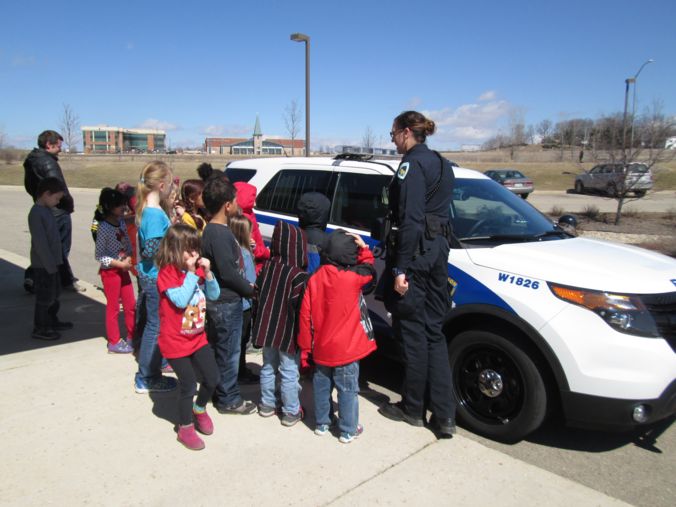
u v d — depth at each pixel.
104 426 3.66
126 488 2.99
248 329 4.43
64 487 2.99
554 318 3.33
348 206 4.95
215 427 3.71
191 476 3.12
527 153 73.62
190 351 3.35
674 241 13.77
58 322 5.62
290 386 3.69
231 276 3.57
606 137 22.89
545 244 4.12
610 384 3.19
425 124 3.55
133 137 133.25
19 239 12.27
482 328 3.69
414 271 3.45
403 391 3.80
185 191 4.67
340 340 3.36
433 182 3.48
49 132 6.56
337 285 3.34
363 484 3.08
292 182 5.63
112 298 4.90
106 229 4.81
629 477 3.33
